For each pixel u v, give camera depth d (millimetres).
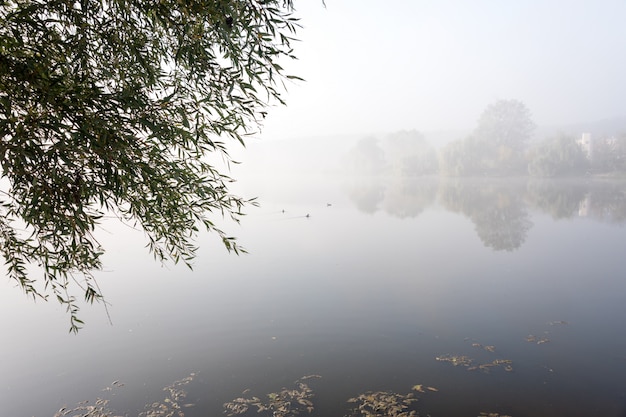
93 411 7629
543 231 26891
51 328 11977
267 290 15086
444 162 90000
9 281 17219
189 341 10758
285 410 7473
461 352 9758
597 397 7754
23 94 1903
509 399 7746
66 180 2049
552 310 12508
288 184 90625
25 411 7699
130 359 9789
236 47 2379
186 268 18953
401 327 11352
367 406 7547
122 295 15016
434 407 7492
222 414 7422
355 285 15414
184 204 2730
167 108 2336
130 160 2141
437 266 18188
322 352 9898
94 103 2029
